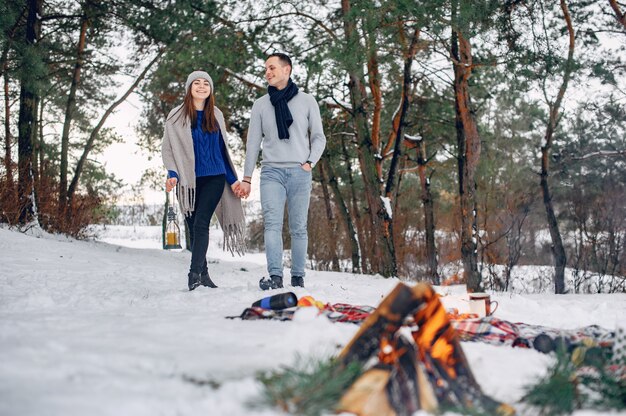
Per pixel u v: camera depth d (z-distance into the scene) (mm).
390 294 2275
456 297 4344
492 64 14070
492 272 15320
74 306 4863
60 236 16047
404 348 2127
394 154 17672
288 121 6613
